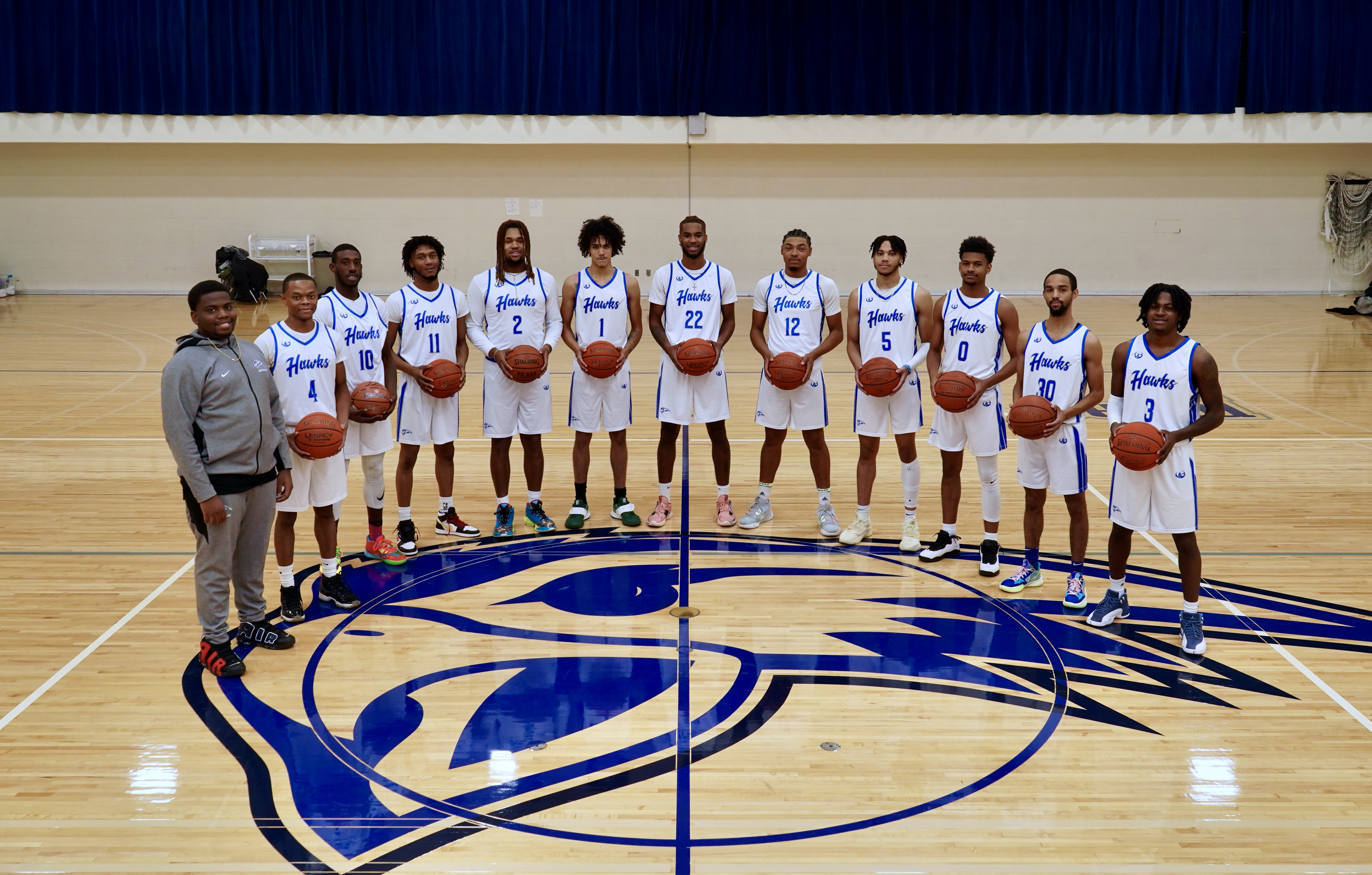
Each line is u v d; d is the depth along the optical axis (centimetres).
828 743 354
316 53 1367
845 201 1494
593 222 550
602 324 556
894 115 1396
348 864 290
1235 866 289
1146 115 1391
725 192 1490
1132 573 507
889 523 582
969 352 495
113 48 1359
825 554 536
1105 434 764
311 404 443
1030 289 1520
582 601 475
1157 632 443
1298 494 622
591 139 1401
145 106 1374
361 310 491
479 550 540
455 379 523
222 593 399
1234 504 604
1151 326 411
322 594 472
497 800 321
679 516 593
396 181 1481
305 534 563
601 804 319
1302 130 1389
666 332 562
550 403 551
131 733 359
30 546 534
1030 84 1384
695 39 1371
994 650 427
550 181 1486
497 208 1492
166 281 1502
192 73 1366
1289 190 1484
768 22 1370
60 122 1379
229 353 388
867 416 532
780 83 1391
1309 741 354
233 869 288
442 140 1398
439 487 555
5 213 1477
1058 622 454
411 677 402
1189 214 1495
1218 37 1366
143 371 979
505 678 401
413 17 1362
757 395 875
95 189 1473
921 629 448
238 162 1468
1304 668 408
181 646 427
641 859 292
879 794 324
